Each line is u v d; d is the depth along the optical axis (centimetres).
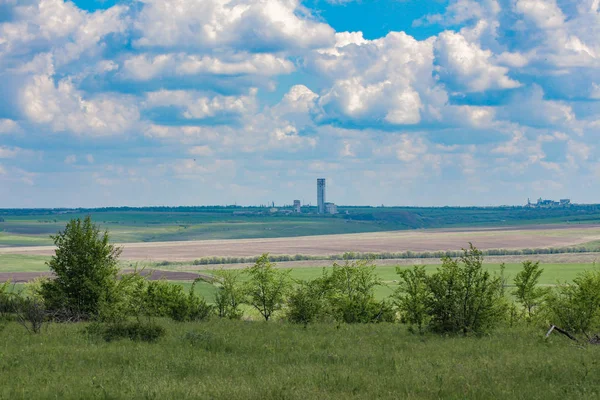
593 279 5309
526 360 3244
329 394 2447
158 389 2505
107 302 6206
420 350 3841
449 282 4897
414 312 5719
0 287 7631
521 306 6806
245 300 7844
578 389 2478
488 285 4919
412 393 2444
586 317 5106
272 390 2475
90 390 2523
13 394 2464
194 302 6812
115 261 6750
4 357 3369
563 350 3753
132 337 4356
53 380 2766
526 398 2370
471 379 2714
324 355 3566
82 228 6575
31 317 4819
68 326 5209
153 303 6619
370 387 2575
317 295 6994
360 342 4316
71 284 6272
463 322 4806
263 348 3909
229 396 2406
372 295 7306
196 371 3045
